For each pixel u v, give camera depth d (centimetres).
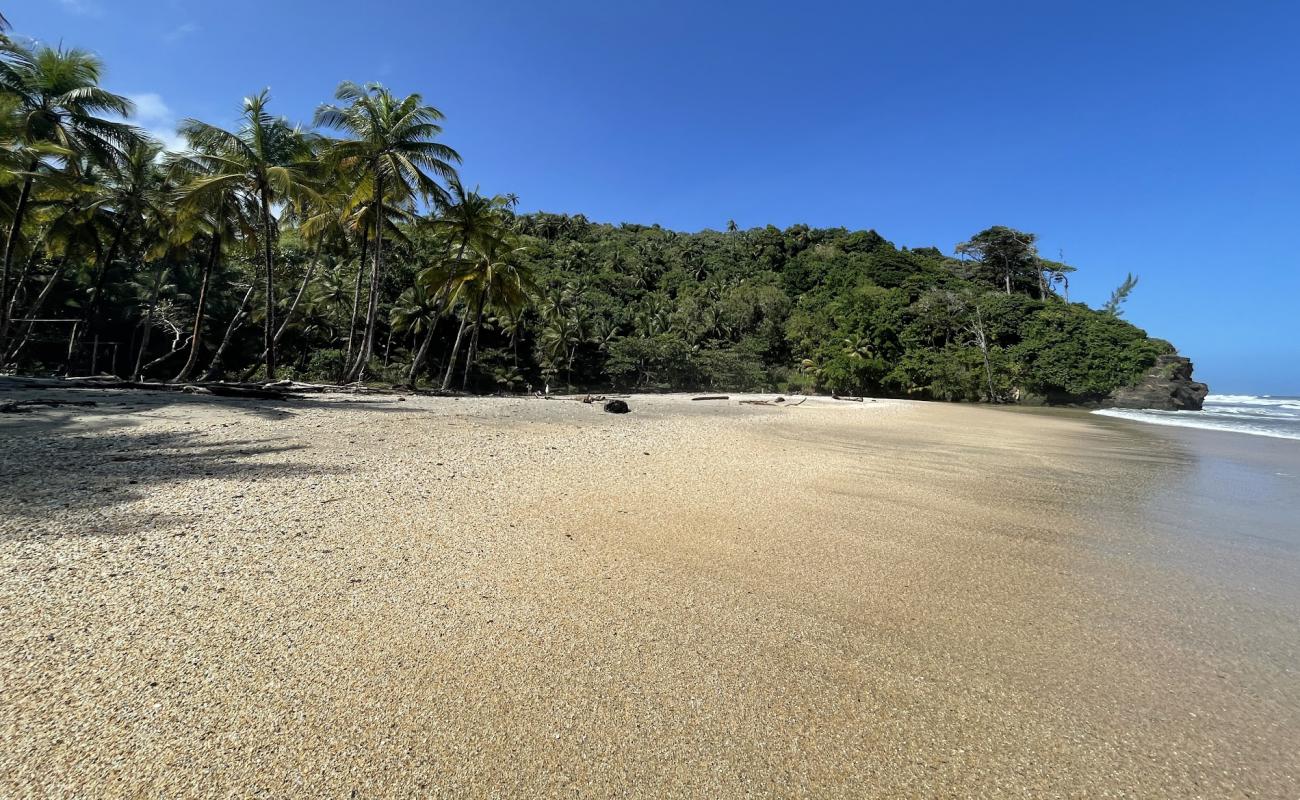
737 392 5934
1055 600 438
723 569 478
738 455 1071
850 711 292
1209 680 330
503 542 515
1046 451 1322
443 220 2809
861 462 1050
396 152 2258
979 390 5262
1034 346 5175
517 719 273
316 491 644
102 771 225
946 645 364
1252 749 271
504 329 5266
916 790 243
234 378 3869
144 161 2416
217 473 702
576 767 245
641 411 2175
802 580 462
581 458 955
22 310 2934
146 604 359
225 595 378
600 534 554
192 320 3769
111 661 296
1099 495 819
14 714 252
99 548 443
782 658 340
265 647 319
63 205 2392
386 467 792
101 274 2466
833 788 242
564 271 8094
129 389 1678
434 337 5172
